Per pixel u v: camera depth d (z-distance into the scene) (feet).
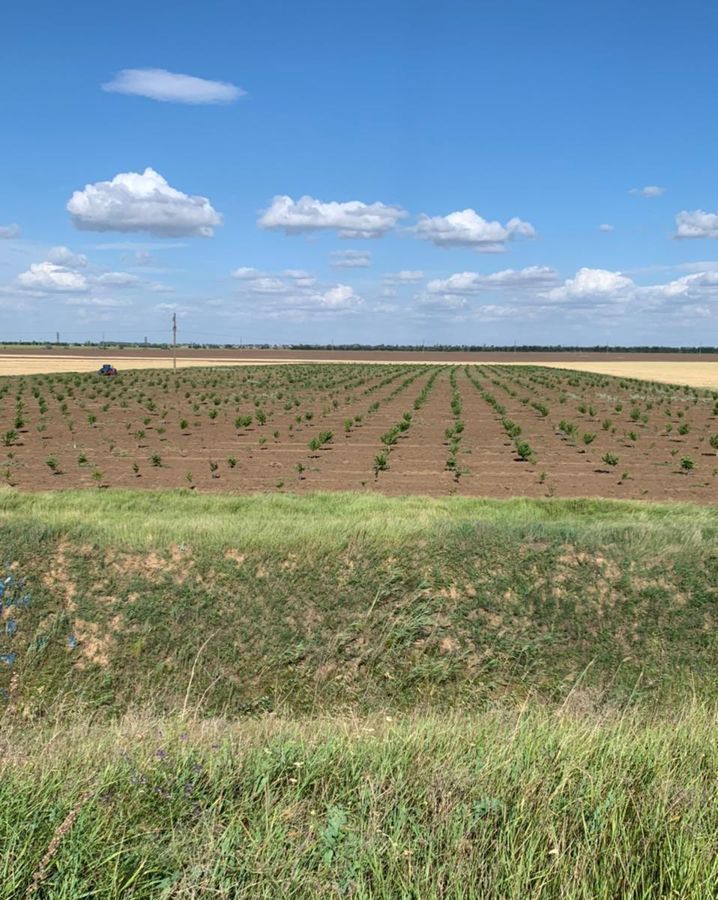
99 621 30.73
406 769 13.07
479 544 35.09
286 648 30.01
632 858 10.34
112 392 183.21
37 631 30.04
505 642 30.78
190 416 130.00
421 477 72.08
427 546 34.91
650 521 46.88
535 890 9.64
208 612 31.24
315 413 136.15
